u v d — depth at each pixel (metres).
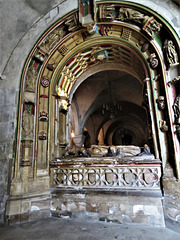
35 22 4.59
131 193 3.55
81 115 10.58
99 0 4.10
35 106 4.52
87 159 4.09
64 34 4.68
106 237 2.86
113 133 19.80
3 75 4.47
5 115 4.25
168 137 3.63
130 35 4.39
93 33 4.61
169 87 3.70
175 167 3.36
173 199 3.22
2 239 2.88
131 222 3.36
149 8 3.82
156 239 2.77
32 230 3.19
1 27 4.43
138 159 3.75
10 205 3.56
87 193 3.78
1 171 3.96
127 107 13.82
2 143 4.11
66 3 4.37
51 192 4.09
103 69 6.29
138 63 4.88
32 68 4.63
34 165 4.13
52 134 4.71
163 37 3.96
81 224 3.42
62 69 5.18
